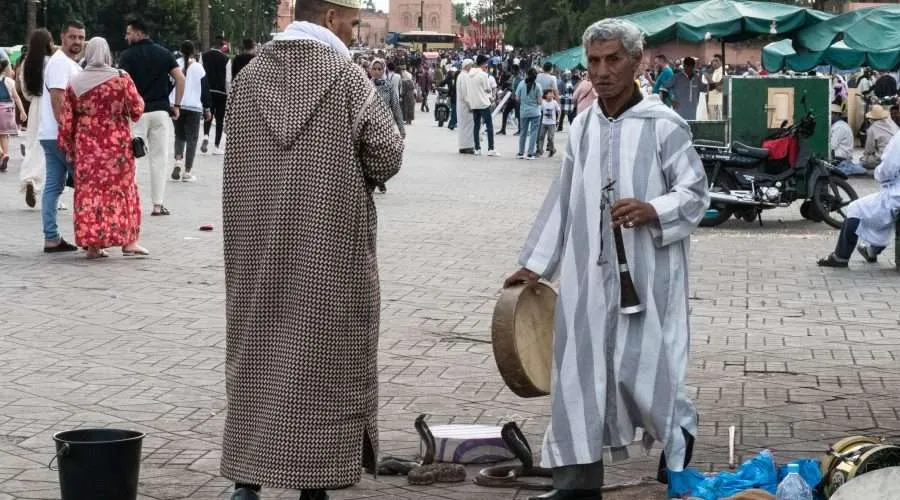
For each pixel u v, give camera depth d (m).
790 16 20.83
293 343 4.89
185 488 5.77
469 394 7.57
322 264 4.89
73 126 12.20
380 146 4.95
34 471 6.00
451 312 10.17
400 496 5.68
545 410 7.23
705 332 9.57
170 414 7.06
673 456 5.16
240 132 5.02
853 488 4.85
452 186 21.09
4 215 15.52
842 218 17.30
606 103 5.26
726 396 7.59
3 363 8.23
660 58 25.81
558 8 87.69
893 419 7.07
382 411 7.16
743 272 12.59
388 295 10.89
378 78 20.27
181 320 9.66
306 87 4.96
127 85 12.29
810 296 11.22
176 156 19.97
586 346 5.13
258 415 4.94
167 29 71.94
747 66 40.97
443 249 13.63
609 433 5.18
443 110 41.22
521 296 5.36
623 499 5.50
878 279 12.20
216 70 25.02
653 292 5.12
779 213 18.36
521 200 18.95
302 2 5.17
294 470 4.87
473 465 6.16
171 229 14.58
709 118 25.72
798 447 6.47
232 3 95.50
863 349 8.99
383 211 17.16
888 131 23.88
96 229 12.28
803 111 18.45
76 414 7.04
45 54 15.91
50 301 10.30
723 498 5.19
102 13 70.44
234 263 5.03
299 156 4.92
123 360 8.35
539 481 5.81
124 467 5.29
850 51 24.44
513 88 37.94
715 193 16.38
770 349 8.98
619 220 5.05
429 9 168.50
